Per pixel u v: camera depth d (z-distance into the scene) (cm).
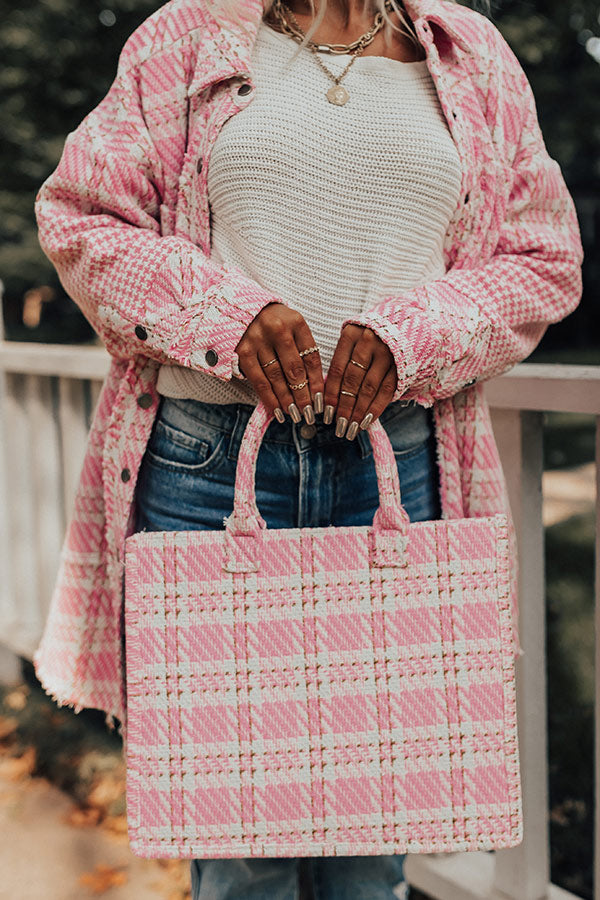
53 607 149
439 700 117
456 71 129
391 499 114
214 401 123
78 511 146
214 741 117
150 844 117
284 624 116
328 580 116
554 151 1373
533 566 172
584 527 464
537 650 174
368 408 111
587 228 1681
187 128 130
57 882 215
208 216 126
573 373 154
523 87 135
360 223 119
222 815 117
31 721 288
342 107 119
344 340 111
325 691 117
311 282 120
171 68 129
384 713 117
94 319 129
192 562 116
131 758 117
